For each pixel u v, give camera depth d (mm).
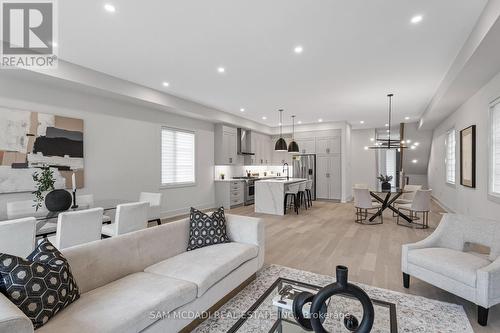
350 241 4324
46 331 1323
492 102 3887
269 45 3387
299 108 7020
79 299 1666
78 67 4047
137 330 1498
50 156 4156
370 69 4188
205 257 2416
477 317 2139
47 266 1540
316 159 9477
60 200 3043
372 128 10570
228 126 8195
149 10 2629
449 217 2754
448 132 6992
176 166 6672
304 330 1689
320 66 4082
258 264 2885
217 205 7918
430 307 2301
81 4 2525
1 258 1411
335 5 2553
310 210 7348
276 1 2494
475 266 2184
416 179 11391
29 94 3947
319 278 2896
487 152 4117
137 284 1887
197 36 3162
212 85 5055
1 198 3705
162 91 5473
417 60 3850
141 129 5695
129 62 3939
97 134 4836
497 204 3770
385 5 2551
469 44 3131
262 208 6945
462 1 2496
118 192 5211
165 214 6320
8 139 3736
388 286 2711
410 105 6688
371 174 10586
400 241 4316
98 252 1977
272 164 10586
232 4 2537
